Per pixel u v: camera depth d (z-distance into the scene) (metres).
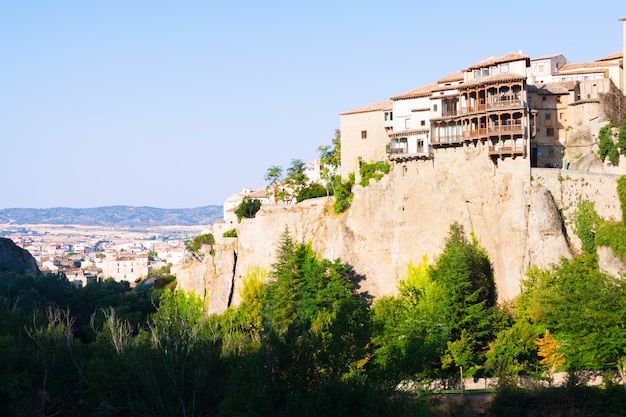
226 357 88.56
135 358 85.75
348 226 136.25
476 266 114.44
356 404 70.00
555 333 99.44
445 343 97.50
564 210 115.19
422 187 127.56
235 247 158.62
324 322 94.06
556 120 125.44
